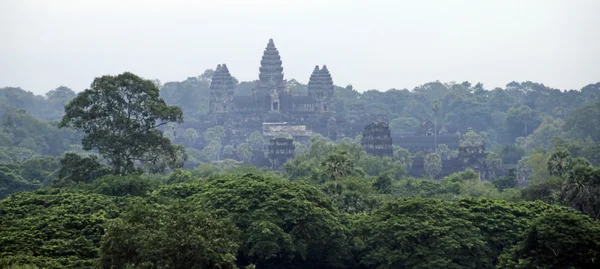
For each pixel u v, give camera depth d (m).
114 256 194.00
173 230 195.12
